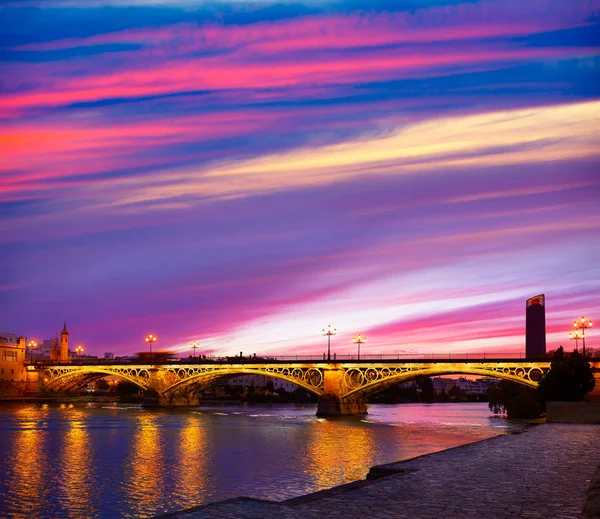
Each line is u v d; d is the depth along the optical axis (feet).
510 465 104.06
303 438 313.32
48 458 240.12
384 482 86.74
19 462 229.45
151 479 190.29
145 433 338.54
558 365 349.00
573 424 224.12
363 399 530.68
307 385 518.37
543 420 422.00
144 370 613.52
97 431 349.61
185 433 339.57
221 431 352.90
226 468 211.41
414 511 68.64
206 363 601.62
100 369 639.76
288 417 482.28
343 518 65.87
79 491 172.04
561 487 82.53
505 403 463.83
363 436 325.01
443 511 68.49
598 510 66.85
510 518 64.90
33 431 347.36
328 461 227.61
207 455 247.50
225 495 164.45
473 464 105.40
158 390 605.73
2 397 651.25
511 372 442.09
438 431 353.92
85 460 234.38
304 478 189.37
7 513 147.13
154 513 145.59
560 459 112.68
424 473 95.04
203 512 69.72
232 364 561.02
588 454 120.57
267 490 170.50
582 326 394.93
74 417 458.09
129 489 174.09
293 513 68.69
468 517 65.62
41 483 184.75
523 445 139.33
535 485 84.12
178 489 173.47
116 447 275.18
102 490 172.96
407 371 479.00
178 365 596.70
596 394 375.66
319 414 498.28
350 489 84.69
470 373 452.76
